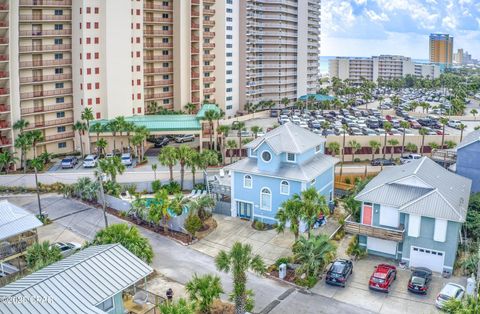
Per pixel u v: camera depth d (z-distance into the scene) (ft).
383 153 292.20
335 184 219.82
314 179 174.29
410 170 158.51
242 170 178.50
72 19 283.79
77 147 292.81
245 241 161.89
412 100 572.92
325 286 132.46
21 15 265.34
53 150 285.84
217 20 392.27
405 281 135.03
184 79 361.92
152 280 134.41
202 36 369.91
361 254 148.56
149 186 223.51
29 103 270.26
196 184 219.00
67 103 289.33
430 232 138.82
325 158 191.72
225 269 112.16
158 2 346.95
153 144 310.45
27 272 127.95
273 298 125.70
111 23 288.71
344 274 132.26
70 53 288.30
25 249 137.39
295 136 182.29
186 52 360.48
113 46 291.58
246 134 322.14
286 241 161.79
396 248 146.82
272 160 172.55
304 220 137.39
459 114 472.44
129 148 281.54
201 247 157.38
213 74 398.83
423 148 300.20
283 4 471.62
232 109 420.77
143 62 330.13
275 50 476.13
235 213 184.44
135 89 315.17
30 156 268.82
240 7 438.81
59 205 200.03
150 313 108.58
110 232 131.95
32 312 85.20
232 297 112.88
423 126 381.60
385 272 131.13
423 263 141.38
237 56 419.95
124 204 187.01
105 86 292.20
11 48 248.73
